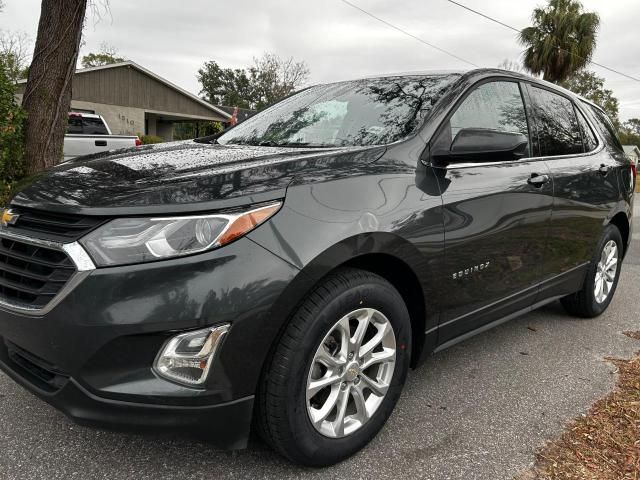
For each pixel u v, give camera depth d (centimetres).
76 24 703
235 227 184
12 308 197
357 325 224
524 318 431
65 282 183
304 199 202
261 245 187
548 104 361
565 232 347
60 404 189
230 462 224
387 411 241
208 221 183
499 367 331
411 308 256
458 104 279
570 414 274
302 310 200
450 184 255
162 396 179
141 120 2777
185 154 262
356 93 320
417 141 254
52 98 709
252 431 221
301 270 192
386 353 235
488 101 303
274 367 196
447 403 283
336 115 304
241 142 315
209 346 181
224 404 187
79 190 203
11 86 688
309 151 249
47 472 214
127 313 175
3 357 221
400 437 249
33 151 709
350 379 222
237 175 204
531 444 246
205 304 178
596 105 445
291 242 192
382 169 233
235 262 182
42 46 698
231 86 6962
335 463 224
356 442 228
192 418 184
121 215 183
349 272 216
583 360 346
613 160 416
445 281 253
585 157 382
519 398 291
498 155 268
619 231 440
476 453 237
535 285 331
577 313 428
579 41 2761
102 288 177
